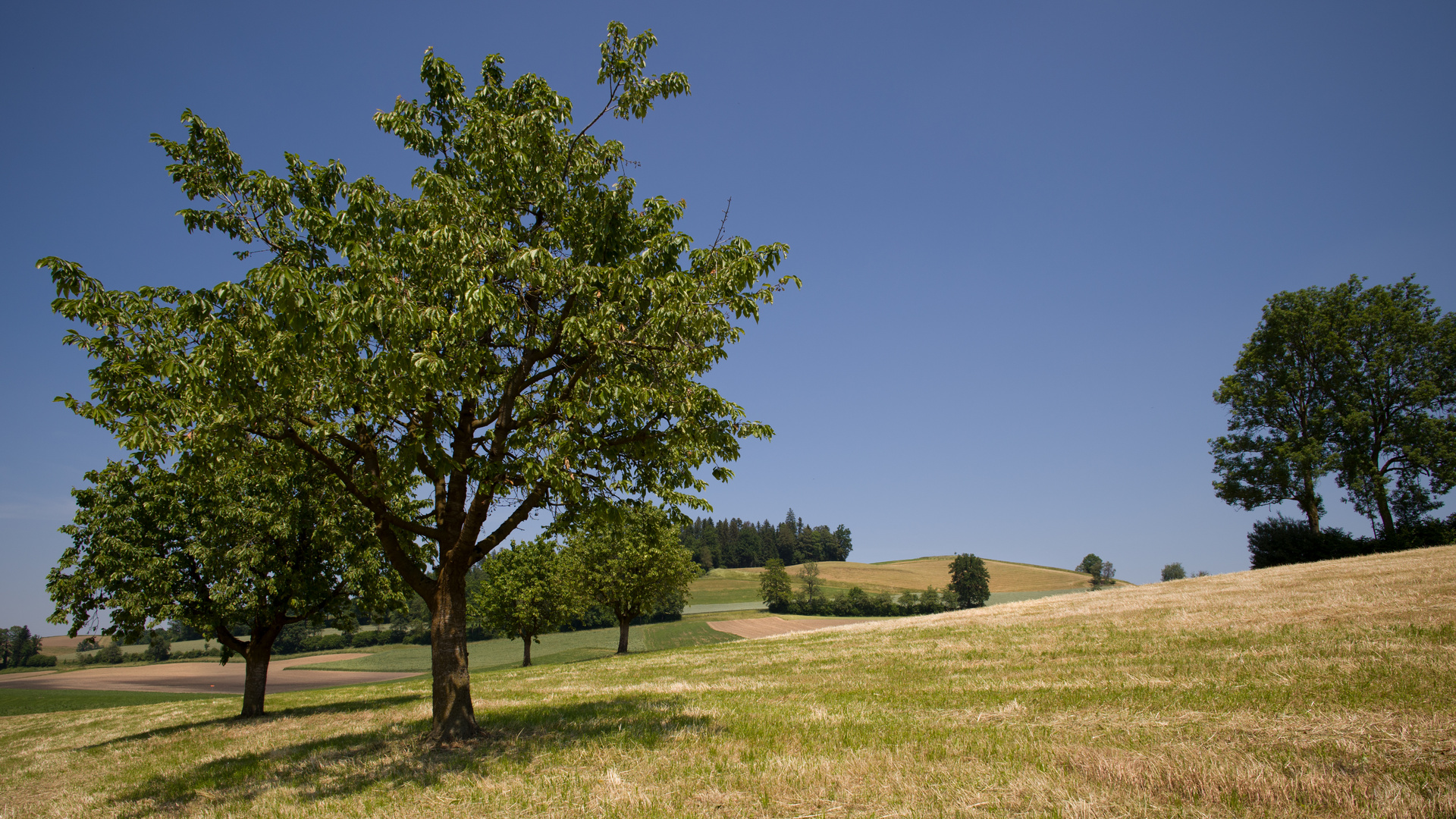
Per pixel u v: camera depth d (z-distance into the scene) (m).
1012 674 14.15
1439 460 43.69
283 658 86.88
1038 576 134.88
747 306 10.84
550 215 11.82
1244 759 6.45
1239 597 23.70
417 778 8.70
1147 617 21.69
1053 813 5.65
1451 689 8.45
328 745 12.93
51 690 51.59
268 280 8.33
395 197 12.19
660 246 11.06
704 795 6.90
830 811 6.20
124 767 14.17
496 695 18.84
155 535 20.11
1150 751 7.13
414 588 11.27
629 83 11.17
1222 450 50.69
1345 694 8.74
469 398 10.80
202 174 11.32
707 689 16.19
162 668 77.62
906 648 21.50
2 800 12.27
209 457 10.66
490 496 10.56
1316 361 48.69
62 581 19.64
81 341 9.45
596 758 8.88
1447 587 18.27
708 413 10.95
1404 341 46.12
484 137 11.07
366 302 8.64
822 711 11.36
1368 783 5.70
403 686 31.64
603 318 10.00
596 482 10.98
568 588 43.53
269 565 20.36
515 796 7.46
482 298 8.75
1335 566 30.94
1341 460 45.50
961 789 6.47
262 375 9.10
